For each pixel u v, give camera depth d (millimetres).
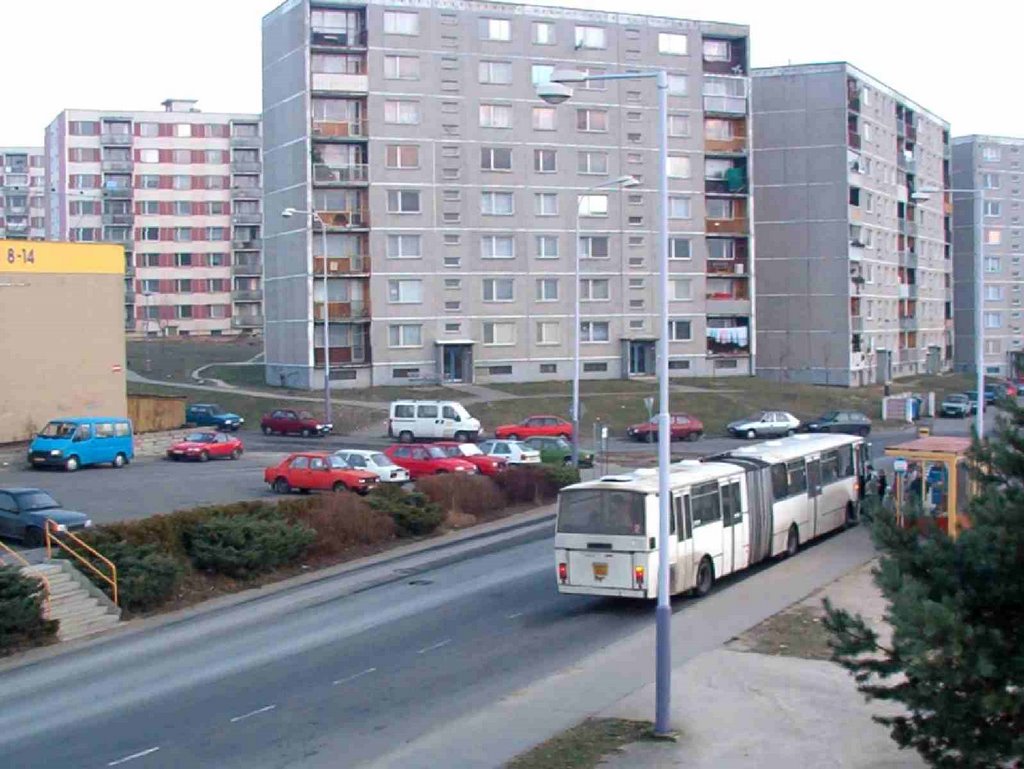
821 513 30953
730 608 22547
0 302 49281
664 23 75875
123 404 52562
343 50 68812
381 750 14617
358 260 69562
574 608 23359
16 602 21188
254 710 16672
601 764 13680
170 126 108812
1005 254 110312
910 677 10477
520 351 72500
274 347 73438
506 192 71875
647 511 22203
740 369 79625
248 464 48281
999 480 11539
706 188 77938
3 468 45250
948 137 106938
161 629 23000
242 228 110250
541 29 72625
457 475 37062
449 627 21922
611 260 74500
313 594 25812
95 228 107625
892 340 92000
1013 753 9953
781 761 13703
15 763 14547
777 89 82625
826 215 82188
